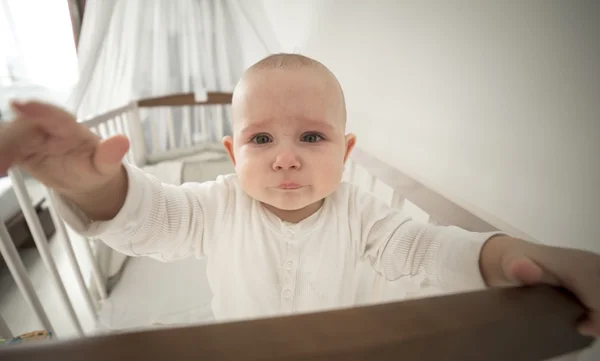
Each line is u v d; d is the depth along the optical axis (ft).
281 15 5.92
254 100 1.59
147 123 6.84
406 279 1.71
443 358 0.71
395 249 1.71
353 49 3.84
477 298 0.80
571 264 0.94
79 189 1.02
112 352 0.59
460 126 2.35
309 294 1.85
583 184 1.58
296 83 1.59
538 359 0.85
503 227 1.91
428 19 2.61
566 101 1.64
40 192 6.84
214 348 0.61
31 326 4.12
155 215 1.49
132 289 3.68
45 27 8.31
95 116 4.05
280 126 1.58
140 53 6.11
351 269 1.99
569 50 1.61
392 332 0.67
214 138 7.34
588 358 1.63
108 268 3.81
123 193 1.24
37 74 8.71
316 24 4.73
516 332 0.77
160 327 0.65
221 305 2.00
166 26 6.15
